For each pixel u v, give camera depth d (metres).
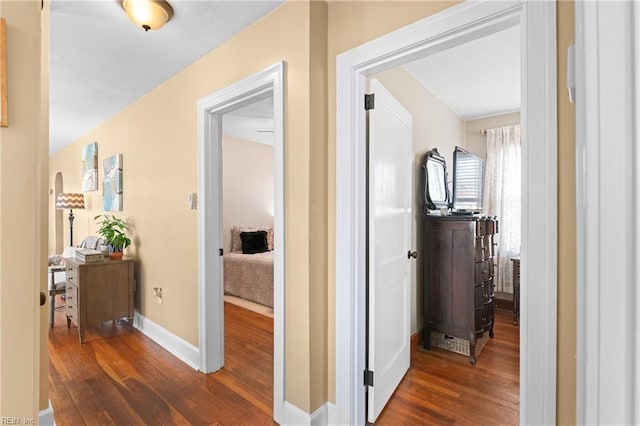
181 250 2.73
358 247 1.77
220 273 2.54
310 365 1.75
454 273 2.73
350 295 1.75
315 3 1.76
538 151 1.15
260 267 4.38
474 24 1.33
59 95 3.20
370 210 1.84
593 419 0.34
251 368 2.51
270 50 1.94
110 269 3.16
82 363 2.58
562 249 1.12
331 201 1.84
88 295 3.03
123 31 2.13
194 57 2.47
